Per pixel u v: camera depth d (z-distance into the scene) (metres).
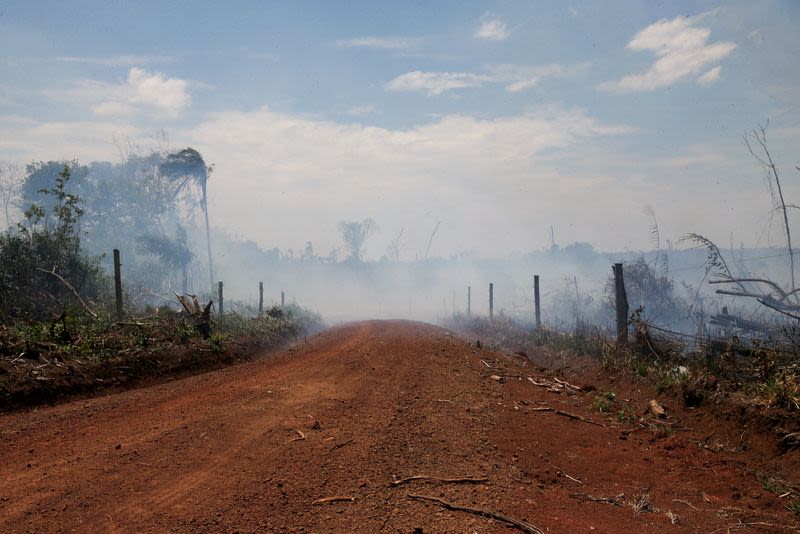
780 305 14.73
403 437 6.87
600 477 6.09
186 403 8.64
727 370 9.02
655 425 8.12
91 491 5.07
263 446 6.41
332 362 12.84
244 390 9.57
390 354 13.73
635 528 4.82
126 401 8.90
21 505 4.75
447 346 15.24
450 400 8.91
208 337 15.12
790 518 5.12
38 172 57.59
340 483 5.39
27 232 20.50
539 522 4.79
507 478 5.78
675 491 5.75
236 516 4.61
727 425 7.60
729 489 5.82
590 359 13.03
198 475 5.49
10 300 17.22
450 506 4.96
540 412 8.55
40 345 10.49
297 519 4.61
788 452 6.50
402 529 4.50
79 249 22.58
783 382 7.58
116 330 13.38
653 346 11.82
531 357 16.56
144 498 4.93
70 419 7.71
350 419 7.65
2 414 8.06
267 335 18.98
